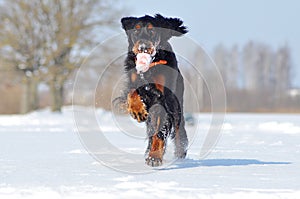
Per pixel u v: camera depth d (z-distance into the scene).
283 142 15.02
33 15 40.72
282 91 75.62
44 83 40.91
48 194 6.43
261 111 69.06
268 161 10.13
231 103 70.31
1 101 55.94
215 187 7.06
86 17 40.97
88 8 40.91
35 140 15.91
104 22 41.12
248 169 8.95
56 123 28.64
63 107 42.91
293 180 7.75
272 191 6.79
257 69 106.62
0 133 19.55
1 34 40.91
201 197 6.28
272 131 20.77
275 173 8.48
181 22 9.83
